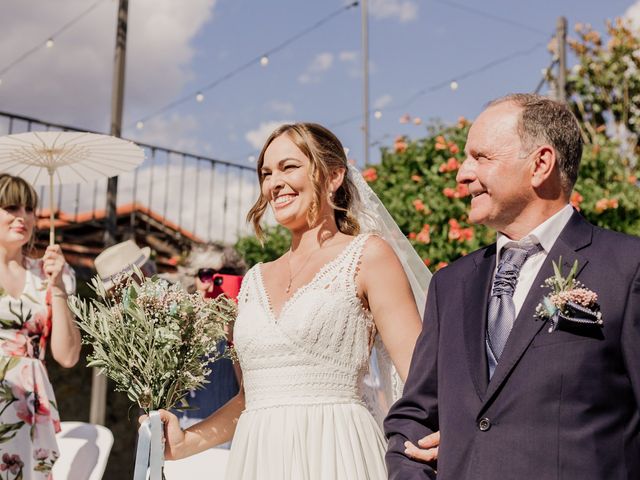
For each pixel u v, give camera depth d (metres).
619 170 6.80
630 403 1.69
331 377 2.40
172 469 3.42
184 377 2.46
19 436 3.41
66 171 3.93
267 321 2.45
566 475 1.64
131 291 2.44
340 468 2.32
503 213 1.92
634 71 12.73
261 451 2.37
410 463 1.96
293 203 2.57
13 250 3.61
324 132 2.67
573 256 1.82
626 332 1.69
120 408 7.13
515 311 1.86
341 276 2.46
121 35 6.88
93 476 3.52
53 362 6.64
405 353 2.36
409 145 6.54
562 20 9.80
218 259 4.23
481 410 1.77
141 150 3.92
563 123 1.92
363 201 2.79
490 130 1.92
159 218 8.90
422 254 5.80
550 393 1.69
